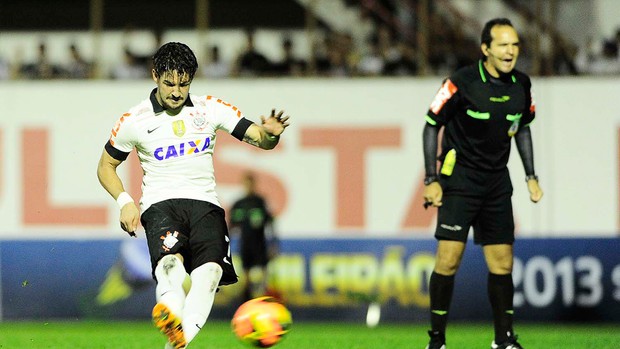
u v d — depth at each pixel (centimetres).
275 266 4816
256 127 2152
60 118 4941
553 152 4828
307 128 4891
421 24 5109
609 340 3566
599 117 4819
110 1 5725
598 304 4697
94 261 4828
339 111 4881
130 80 4984
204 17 5178
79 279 4825
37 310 4822
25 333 4084
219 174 4878
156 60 2062
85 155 4925
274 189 4875
